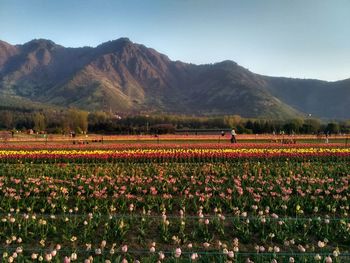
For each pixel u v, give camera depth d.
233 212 18.80
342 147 49.56
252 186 23.62
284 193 20.44
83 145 54.50
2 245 14.62
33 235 15.25
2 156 37.94
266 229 16.08
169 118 190.50
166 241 15.12
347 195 21.81
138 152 39.03
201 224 16.12
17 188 23.25
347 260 13.39
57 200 20.16
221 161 37.97
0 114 180.75
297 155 38.06
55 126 146.50
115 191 21.55
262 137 86.19
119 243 14.98
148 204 19.36
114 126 127.00
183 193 22.64
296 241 15.05
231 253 11.89
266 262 12.86
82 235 15.29
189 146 50.25
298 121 140.88
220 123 173.88
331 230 16.16
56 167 31.83
